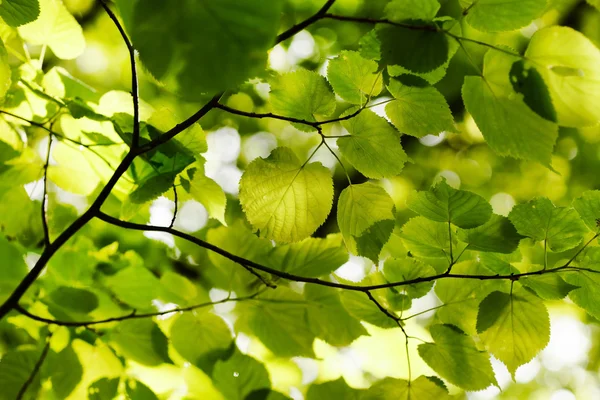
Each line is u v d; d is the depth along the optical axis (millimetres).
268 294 1756
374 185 1642
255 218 1637
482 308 1662
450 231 1658
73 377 1734
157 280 1783
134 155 1621
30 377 1705
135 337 1760
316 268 1757
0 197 1761
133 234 1964
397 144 1625
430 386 1694
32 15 1580
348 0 3219
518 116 1547
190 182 1701
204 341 1764
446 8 1542
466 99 1555
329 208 1642
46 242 1655
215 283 1842
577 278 1656
